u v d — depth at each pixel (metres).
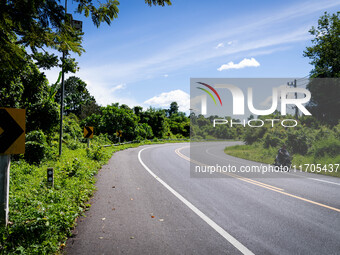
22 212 4.69
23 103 12.80
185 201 6.77
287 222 5.25
